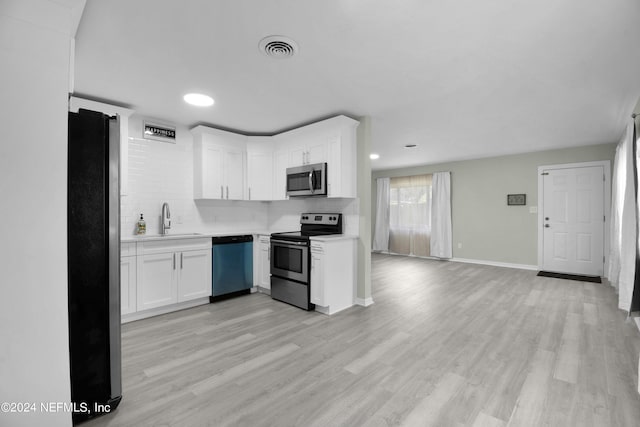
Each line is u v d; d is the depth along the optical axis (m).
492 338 2.58
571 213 5.14
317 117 3.45
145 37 1.87
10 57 1.17
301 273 3.35
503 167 5.86
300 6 1.59
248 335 2.64
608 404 1.69
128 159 3.29
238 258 3.82
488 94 2.81
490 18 1.70
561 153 5.22
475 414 1.61
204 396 1.77
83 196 1.57
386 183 7.64
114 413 1.61
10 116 1.17
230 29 1.79
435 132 4.14
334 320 3.00
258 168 4.09
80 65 2.22
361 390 1.83
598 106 3.12
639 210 2.81
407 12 1.65
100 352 1.61
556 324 2.89
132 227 3.32
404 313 3.21
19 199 1.19
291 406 1.68
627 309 3.13
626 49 2.02
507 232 5.82
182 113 3.31
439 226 6.63
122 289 2.87
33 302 1.22
